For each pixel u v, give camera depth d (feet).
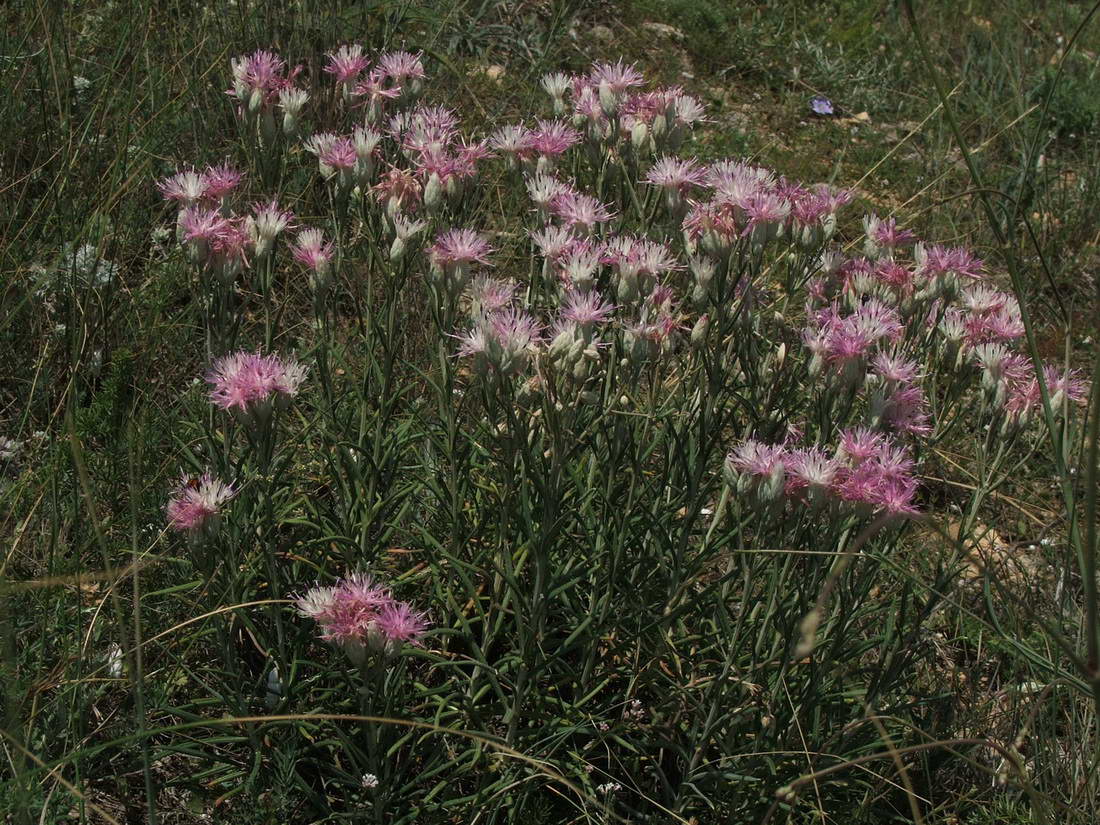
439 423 9.98
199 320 12.22
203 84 14.64
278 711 8.20
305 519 9.27
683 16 23.27
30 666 8.80
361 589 7.55
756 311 10.18
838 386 8.27
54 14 14.24
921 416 8.43
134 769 8.57
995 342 9.23
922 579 10.92
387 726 8.32
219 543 8.64
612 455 8.54
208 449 9.74
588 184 11.09
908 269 10.09
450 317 8.82
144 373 11.00
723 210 8.52
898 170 20.93
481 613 8.64
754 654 8.36
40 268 11.51
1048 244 18.33
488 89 18.11
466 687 8.93
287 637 8.98
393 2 16.97
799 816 8.78
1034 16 27.02
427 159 9.12
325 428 9.62
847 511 7.77
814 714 8.89
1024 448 13.75
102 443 10.39
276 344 12.26
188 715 8.30
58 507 9.32
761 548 8.01
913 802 7.08
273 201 8.91
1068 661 10.32
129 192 13.06
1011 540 12.92
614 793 8.66
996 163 21.45
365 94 10.80
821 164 20.89
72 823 8.04
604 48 21.50
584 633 8.77
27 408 10.55
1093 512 6.24
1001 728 10.25
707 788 8.79
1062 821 9.26
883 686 8.76
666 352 8.64
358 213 10.82
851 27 25.49
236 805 8.50
